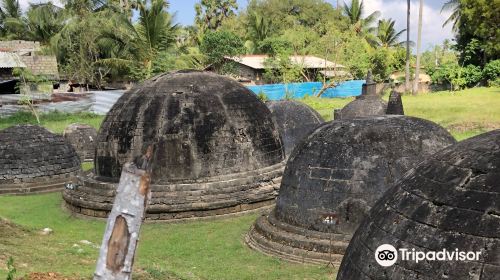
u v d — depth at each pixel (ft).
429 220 14.44
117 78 147.84
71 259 31.24
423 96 143.23
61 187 61.46
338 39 161.99
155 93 51.39
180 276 30.48
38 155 61.77
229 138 50.03
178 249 39.45
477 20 153.69
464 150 15.48
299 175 36.55
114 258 10.85
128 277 10.89
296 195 36.42
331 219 34.47
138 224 11.02
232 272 33.65
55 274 26.14
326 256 33.65
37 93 115.34
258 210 49.06
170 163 48.32
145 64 130.93
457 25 167.94
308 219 35.58
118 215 10.95
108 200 48.93
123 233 10.91
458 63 171.22
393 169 33.37
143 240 42.29
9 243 33.65
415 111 109.50
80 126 80.23
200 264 35.76
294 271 33.06
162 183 48.16
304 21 217.36
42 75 121.60
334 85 153.69
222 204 47.39
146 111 50.19
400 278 14.55
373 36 193.36
